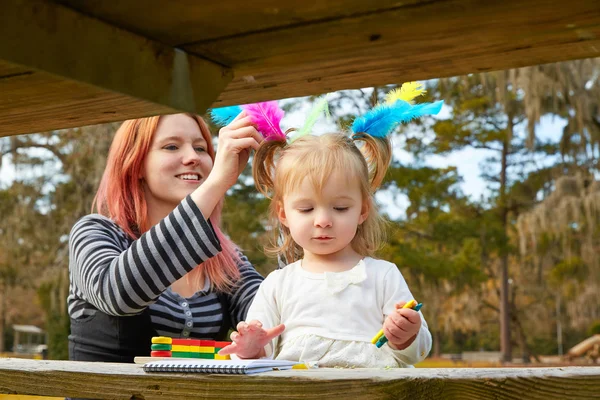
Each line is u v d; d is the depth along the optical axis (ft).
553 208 47.62
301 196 5.86
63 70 2.65
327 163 5.81
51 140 45.88
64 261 43.78
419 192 42.91
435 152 46.57
